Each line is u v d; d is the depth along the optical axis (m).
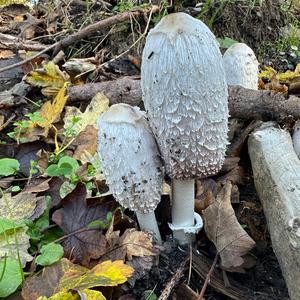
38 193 0.24
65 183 0.24
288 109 0.27
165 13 0.36
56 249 0.20
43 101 0.33
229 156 0.28
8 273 0.19
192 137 0.19
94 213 0.22
